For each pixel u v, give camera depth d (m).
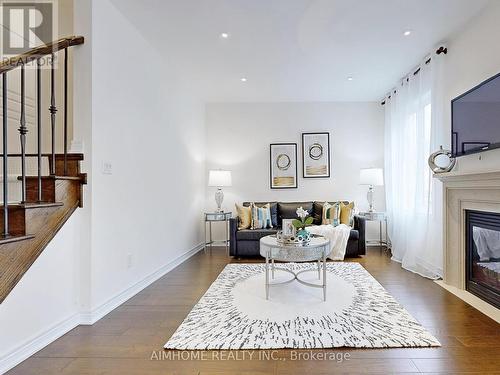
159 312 2.55
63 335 2.17
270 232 4.60
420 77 3.79
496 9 2.62
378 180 4.92
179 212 4.32
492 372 1.69
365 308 2.57
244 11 2.75
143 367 1.78
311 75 4.30
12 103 2.80
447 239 3.21
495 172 2.37
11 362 1.79
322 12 2.77
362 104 5.55
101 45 2.51
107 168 2.59
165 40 3.29
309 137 5.59
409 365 1.77
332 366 1.77
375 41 3.32
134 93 3.06
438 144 3.44
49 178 2.12
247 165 5.66
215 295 2.93
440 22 2.95
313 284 2.94
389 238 5.04
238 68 4.05
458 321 2.31
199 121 5.36
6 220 1.75
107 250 2.59
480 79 2.83
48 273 2.10
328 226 4.60
